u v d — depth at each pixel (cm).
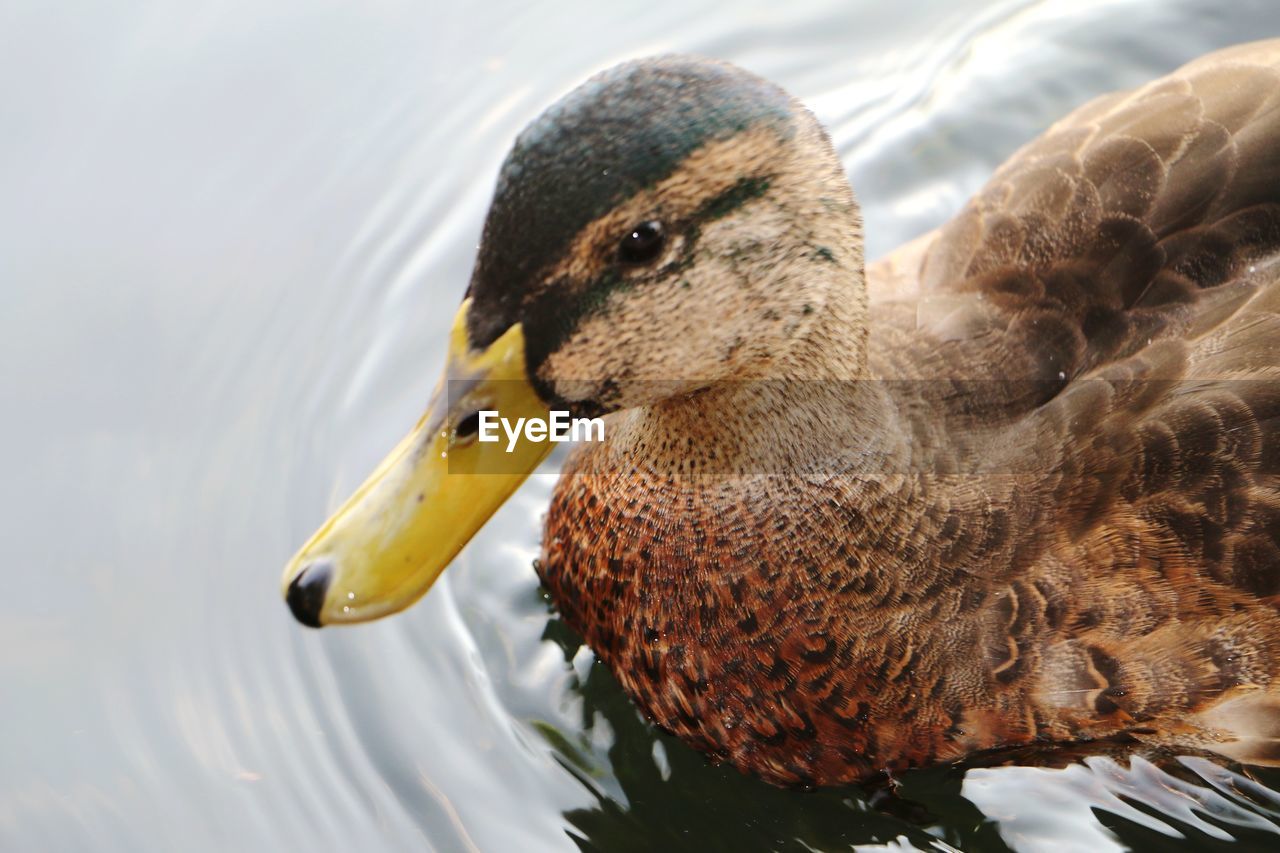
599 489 65
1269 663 62
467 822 66
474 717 68
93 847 65
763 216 59
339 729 68
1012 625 62
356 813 66
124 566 71
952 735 63
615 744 67
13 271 77
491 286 58
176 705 69
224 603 71
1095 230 65
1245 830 65
